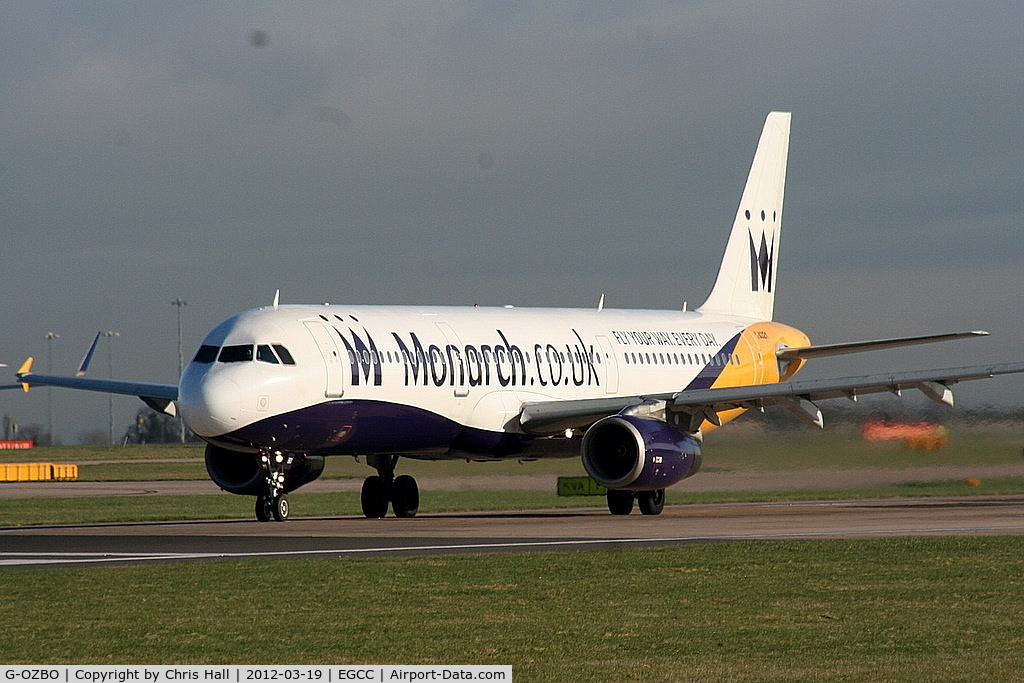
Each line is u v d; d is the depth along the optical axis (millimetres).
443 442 116938
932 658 43594
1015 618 50625
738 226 158250
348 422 107750
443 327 118375
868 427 151875
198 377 103500
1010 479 150875
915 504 131000
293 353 104562
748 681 40500
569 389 127625
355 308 114625
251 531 95188
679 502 140250
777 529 91188
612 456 113250
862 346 137625
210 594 57375
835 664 42812
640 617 51188
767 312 161500
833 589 57781
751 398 112625
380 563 67375
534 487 150875
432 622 50344
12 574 65062
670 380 139875
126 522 113062
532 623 50062
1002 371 110125
